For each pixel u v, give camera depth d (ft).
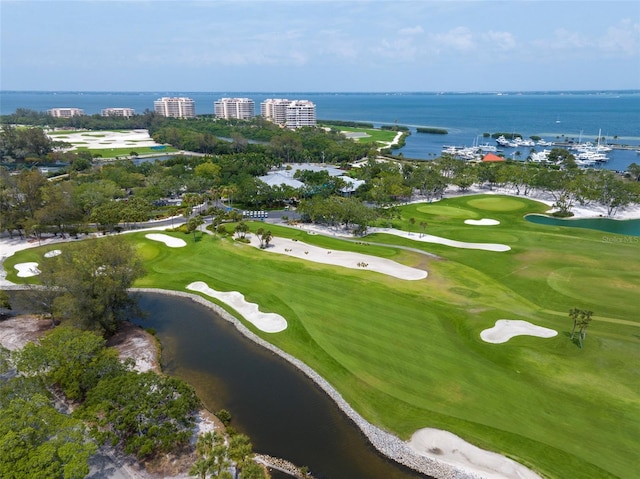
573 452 108.37
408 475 104.27
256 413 126.41
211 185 424.87
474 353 151.43
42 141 613.52
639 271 224.74
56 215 278.46
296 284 211.20
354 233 299.38
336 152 617.62
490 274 222.69
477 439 113.39
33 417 98.12
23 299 172.24
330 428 120.16
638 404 124.98
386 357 150.51
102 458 107.24
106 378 121.39
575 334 162.30
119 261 174.70
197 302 201.87
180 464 106.11
